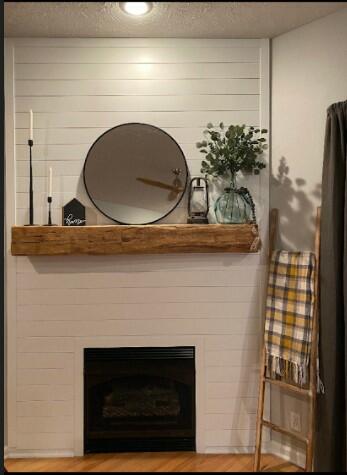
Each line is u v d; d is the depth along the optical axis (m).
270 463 2.49
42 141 2.63
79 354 2.59
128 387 2.70
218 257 2.61
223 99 2.65
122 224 2.64
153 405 2.67
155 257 2.60
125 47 2.64
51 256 2.59
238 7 2.29
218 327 2.62
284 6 2.29
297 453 2.48
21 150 2.63
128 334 2.60
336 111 2.27
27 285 2.59
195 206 2.63
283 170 2.60
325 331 2.29
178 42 2.64
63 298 2.60
